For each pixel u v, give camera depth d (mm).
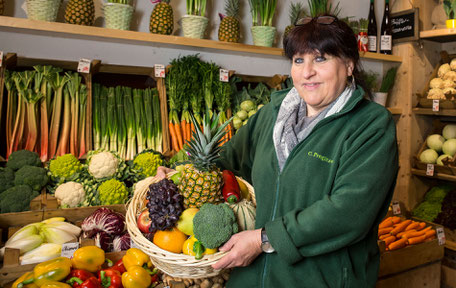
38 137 2473
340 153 1188
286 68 3469
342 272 1185
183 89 2740
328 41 1164
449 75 3342
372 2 3730
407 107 3531
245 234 1157
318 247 1089
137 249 1685
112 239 1925
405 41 3482
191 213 1259
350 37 1196
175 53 2982
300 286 1190
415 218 3107
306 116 1369
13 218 1899
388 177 1113
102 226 1871
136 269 1548
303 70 1220
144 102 2779
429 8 3594
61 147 2457
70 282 1482
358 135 1183
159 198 1246
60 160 2229
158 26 2588
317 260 1185
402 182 3592
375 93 3457
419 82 3570
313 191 1200
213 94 2889
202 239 1142
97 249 1640
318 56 1200
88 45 2713
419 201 3623
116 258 1771
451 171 3145
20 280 1473
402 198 3592
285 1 3365
